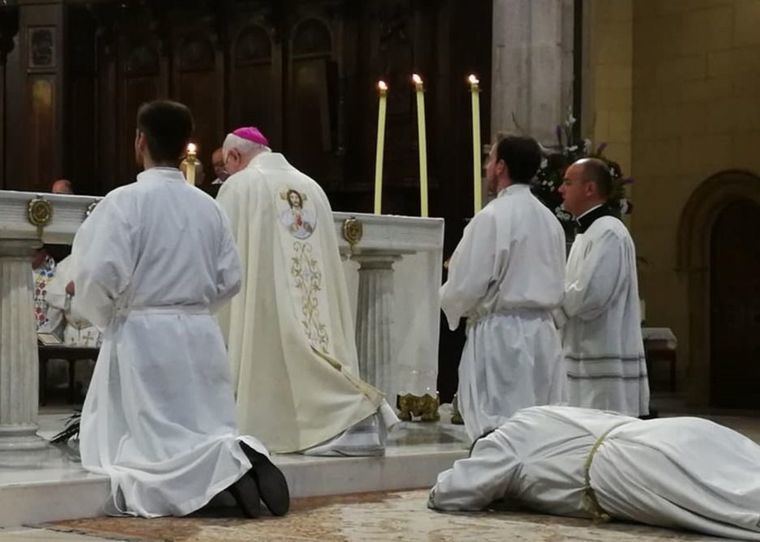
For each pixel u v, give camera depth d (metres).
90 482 9.48
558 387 11.80
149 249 9.83
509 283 11.59
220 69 25.84
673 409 25.66
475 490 9.72
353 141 24.52
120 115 26.83
